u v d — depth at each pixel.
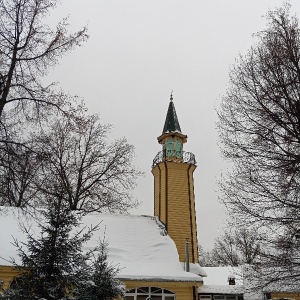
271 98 11.14
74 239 8.88
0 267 15.66
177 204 23.78
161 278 17.45
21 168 12.59
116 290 9.25
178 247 22.44
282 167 10.73
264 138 11.13
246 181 11.41
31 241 8.64
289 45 11.48
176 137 27.12
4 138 13.00
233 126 11.84
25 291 7.98
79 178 26.06
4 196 12.62
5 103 13.56
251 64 11.98
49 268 8.27
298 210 10.66
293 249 11.01
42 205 13.59
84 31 15.27
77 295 8.59
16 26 14.11
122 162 27.64
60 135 25.38
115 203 26.03
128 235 21.33
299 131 10.61
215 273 29.70
